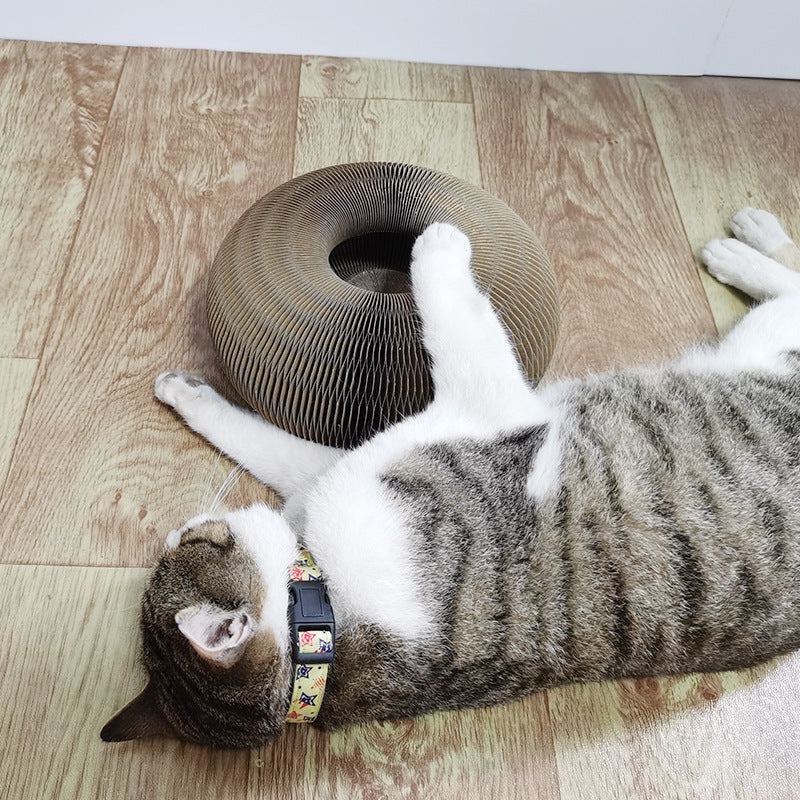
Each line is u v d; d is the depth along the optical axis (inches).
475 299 24.2
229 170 33.1
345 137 34.6
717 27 36.4
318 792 22.8
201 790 22.6
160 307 29.5
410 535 21.8
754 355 27.3
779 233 31.7
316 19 36.1
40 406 27.3
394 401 24.5
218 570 21.2
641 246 32.6
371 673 21.4
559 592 21.7
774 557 22.4
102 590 24.7
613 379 26.7
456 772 23.2
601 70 38.0
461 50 37.2
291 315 24.2
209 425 26.6
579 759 23.5
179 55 36.7
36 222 31.1
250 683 20.2
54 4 35.3
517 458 23.1
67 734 22.9
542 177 34.2
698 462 23.3
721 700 24.4
